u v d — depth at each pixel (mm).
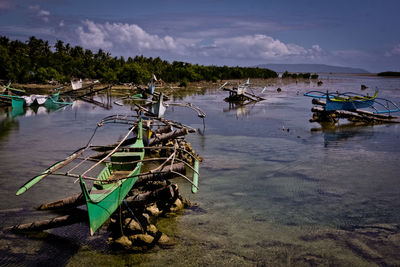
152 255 10930
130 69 83750
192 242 11727
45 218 13219
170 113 44594
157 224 12977
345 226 13086
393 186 17469
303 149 25219
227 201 15328
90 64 98562
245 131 32156
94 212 10297
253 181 18062
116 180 11867
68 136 28359
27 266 10273
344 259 10867
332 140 28328
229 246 11516
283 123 36875
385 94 70125
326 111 37594
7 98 46812
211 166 20641
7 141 26094
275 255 11031
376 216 13984
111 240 11703
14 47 105188
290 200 15570
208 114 43719
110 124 34406
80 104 51812
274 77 177250
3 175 18141
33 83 78688
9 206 14258
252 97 61531
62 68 93875
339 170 20141
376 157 23062
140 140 20781
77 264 10430
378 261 10781
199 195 15984
